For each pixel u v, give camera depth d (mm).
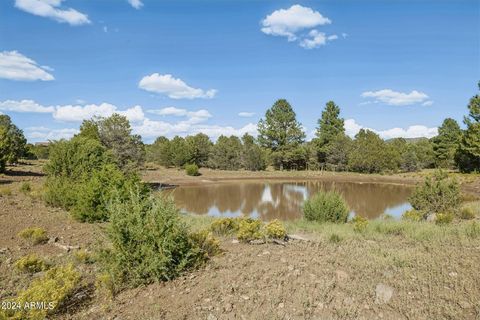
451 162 56312
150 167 56469
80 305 4930
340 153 58875
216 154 60094
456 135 58406
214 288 5168
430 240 8445
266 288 5121
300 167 66500
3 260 7078
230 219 10320
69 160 16688
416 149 68000
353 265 6168
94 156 16906
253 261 6543
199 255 6355
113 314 4543
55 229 10281
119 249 5477
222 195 29531
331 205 13555
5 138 31500
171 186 36156
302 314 4398
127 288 5348
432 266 6043
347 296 4855
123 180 12484
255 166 59469
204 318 4355
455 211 13898
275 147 64625
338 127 64562
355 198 27875
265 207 23094
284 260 6559
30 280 5938
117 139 26266
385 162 55469
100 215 11336
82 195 11680
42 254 7625
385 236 9438
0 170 28594
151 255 5430
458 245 7715
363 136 63875
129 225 5543
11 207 13594
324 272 5777
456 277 5504
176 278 5586
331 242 8555
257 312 4449
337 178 48000
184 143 61750
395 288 5109
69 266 5676
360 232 10078
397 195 29812
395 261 6367
